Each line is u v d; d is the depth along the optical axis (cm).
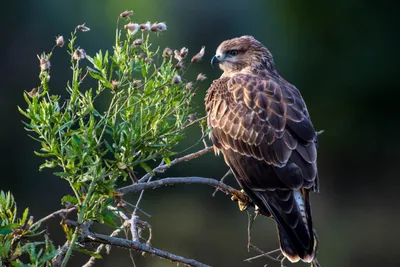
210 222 1828
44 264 602
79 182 583
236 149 809
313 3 2289
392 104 2250
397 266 1727
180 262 630
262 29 2428
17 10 2203
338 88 2280
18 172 1970
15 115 2064
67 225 589
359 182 2233
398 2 2212
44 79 593
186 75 2250
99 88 608
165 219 1834
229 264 1650
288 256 738
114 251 1504
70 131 585
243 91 828
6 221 584
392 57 2234
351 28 2261
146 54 679
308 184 753
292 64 2333
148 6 2586
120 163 590
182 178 665
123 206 613
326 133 2270
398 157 2238
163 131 600
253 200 784
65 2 2292
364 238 1847
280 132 779
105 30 2381
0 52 2161
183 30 2553
